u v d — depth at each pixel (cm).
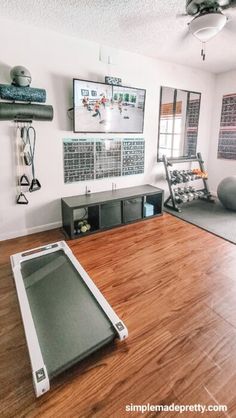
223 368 125
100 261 228
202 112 421
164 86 353
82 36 259
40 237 276
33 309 151
